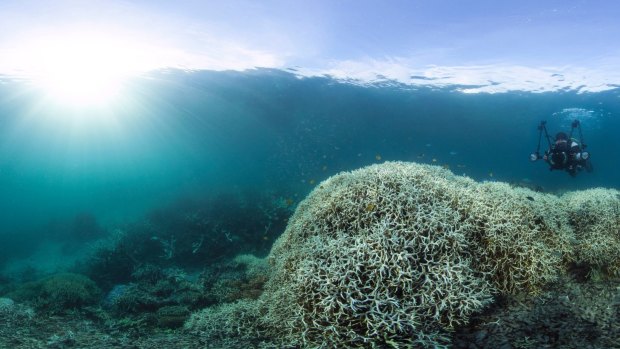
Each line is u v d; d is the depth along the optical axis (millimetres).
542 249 4305
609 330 3348
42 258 16891
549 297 3977
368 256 3922
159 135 43312
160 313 6094
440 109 30656
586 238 4941
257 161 71438
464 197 4531
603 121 33500
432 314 3744
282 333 4391
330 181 6090
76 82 21500
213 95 25500
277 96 25938
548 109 28969
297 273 4188
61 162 65000
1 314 6066
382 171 4922
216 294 6723
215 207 15266
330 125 36844
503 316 3797
